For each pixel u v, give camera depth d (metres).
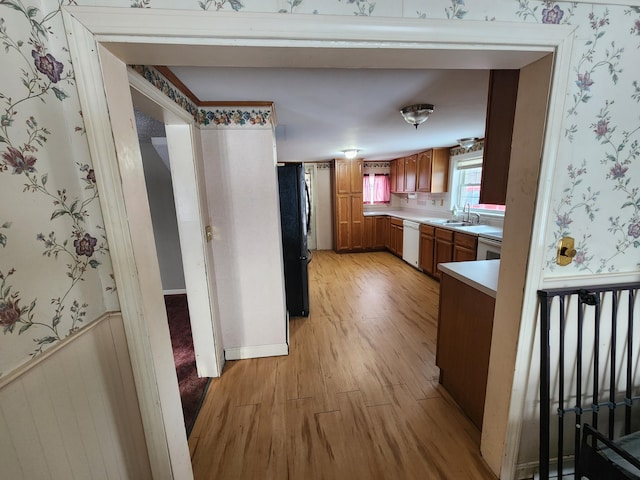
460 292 1.57
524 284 1.02
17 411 0.57
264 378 1.94
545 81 0.88
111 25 0.68
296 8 0.73
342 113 2.14
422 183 4.55
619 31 0.87
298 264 2.81
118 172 0.77
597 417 1.12
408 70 1.37
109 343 0.82
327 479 1.26
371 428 1.52
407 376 1.93
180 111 1.46
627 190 1.00
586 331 1.12
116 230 0.79
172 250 3.44
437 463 1.32
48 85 0.67
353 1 0.74
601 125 0.93
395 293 3.50
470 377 1.53
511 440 1.18
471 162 3.88
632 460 0.79
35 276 0.62
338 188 5.53
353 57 0.83
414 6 0.77
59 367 0.67
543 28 0.82
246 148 1.87
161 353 0.94
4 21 0.56
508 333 1.11
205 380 1.93
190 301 1.84
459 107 2.01
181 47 0.74
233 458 1.36
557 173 0.94
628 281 1.07
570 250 1.00
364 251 5.83
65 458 0.68
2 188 0.56
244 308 2.11
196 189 1.69
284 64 0.87
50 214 0.66
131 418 0.90
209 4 0.71
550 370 1.13
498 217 3.45
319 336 2.49
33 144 0.63
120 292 0.82
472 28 0.79
